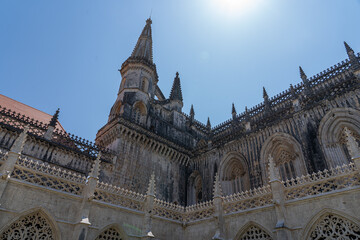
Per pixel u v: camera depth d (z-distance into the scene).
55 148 28.38
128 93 40.28
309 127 29.17
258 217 18.73
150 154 37.22
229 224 20.31
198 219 22.69
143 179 34.34
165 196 36.06
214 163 38.16
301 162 28.41
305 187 17.83
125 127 35.09
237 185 34.44
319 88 32.28
